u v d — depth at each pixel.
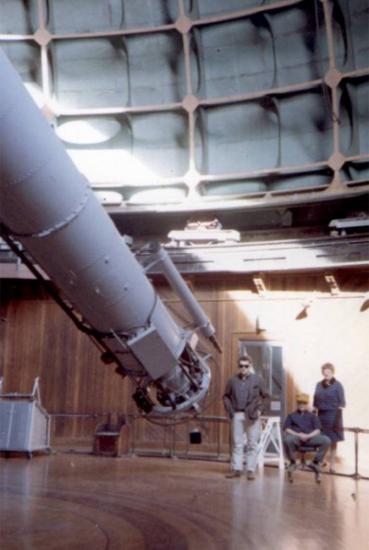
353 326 14.90
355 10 15.29
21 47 17.25
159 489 9.23
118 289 6.53
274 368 15.40
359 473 12.34
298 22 15.91
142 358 7.57
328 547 5.92
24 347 16.92
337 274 15.16
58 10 17.06
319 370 15.04
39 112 4.93
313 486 10.24
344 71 15.67
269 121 16.97
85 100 17.84
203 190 17.47
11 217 5.35
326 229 17.45
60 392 16.61
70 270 6.07
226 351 15.88
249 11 15.92
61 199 5.31
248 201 16.58
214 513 7.50
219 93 17.25
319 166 15.93
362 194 15.38
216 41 16.77
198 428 15.61
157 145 17.78
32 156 4.88
